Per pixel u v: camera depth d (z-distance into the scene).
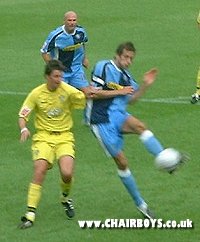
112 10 85.62
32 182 33.34
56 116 33.97
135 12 84.69
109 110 34.41
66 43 49.00
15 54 68.88
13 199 36.53
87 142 45.03
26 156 42.69
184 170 39.88
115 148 34.00
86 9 86.19
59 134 34.00
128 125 34.28
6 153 43.22
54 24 80.44
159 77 60.34
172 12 84.50
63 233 32.59
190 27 78.44
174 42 72.94
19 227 33.06
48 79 33.44
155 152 33.62
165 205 35.47
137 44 72.44
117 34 76.06
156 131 46.94
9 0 91.06
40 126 34.09
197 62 65.38
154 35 75.69
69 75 49.56
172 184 38.09
